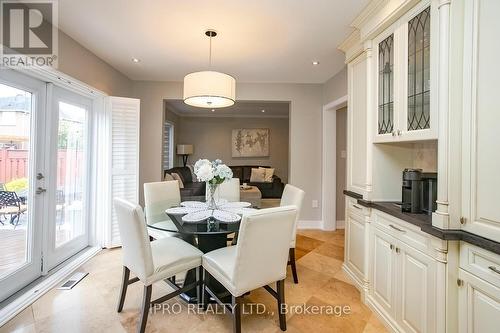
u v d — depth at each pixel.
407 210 1.84
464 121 1.40
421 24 1.72
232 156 8.22
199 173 2.33
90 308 2.07
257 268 1.73
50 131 2.57
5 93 2.14
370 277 2.21
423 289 1.58
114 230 3.38
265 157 8.26
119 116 3.39
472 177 1.35
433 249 1.49
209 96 2.37
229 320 1.97
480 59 1.31
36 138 2.41
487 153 1.27
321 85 4.36
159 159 4.23
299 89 4.34
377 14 2.10
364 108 2.42
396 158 2.28
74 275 2.62
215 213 2.35
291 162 4.38
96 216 3.35
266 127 8.27
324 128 4.33
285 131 8.26
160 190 2.99
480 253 1.28
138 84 4.20
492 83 1.25
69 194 2.96
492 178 1.25
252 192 5.84
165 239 2.30
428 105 1.65
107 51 3.05
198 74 2.37
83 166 3.21
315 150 4.39
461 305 1.38
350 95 2.71
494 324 1.20
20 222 2.30
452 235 1.36
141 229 1.72
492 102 1.25
